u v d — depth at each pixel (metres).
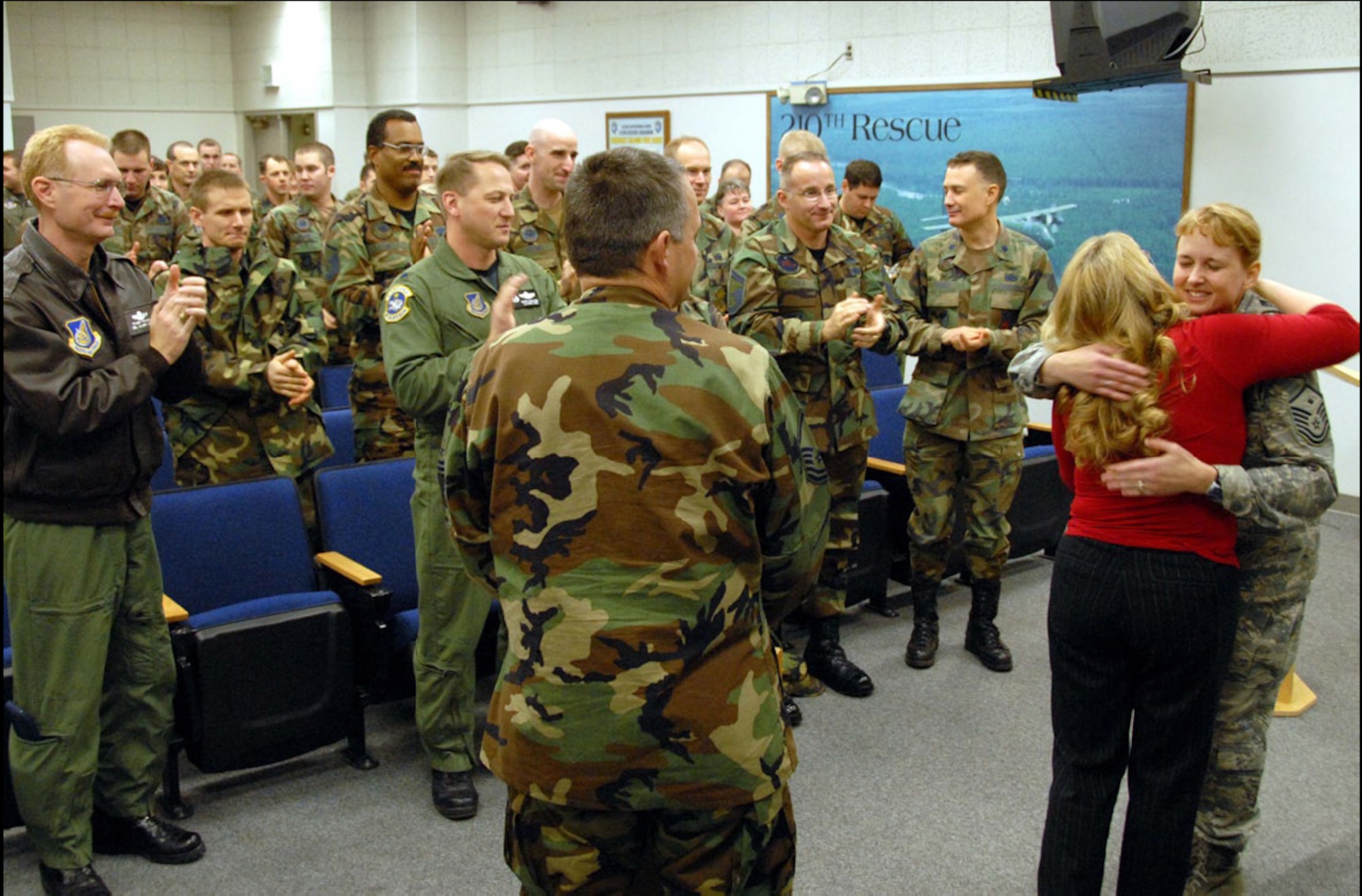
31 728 2.22
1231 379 1.85
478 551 1.69
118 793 2.43
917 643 3.54
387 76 9.71
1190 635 1.85
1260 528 1.97
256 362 3.45
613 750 1.46
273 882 2.39
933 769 2.89
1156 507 1.85
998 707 3.24
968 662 3.57
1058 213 5.89
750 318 3.15
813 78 6.90
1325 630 3.77
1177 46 4.61
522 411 1.49
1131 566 1.86
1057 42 4.91
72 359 2.12
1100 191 5.70
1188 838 1.94
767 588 1.65
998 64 6.04
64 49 10.89
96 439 2.18
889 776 2.85
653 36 7.82
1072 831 1.99
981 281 3.36
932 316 3.45
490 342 1.62
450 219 2.59
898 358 4.99
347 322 3.90
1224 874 2.25
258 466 3.54
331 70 10.01
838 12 6.71
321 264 5.07
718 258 4.29
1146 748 1.94
